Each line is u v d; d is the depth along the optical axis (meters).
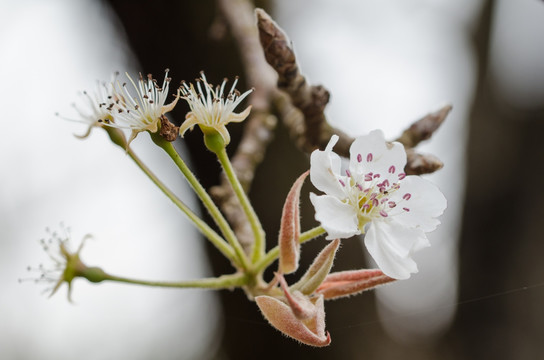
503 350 0.52
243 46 0.43
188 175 0.36
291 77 0.37
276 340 0.48
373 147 0.35
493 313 0.53
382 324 0.51
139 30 0.46
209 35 0.44
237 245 0.36
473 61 0.55
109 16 0.47
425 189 0.35
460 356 0.54
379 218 0.34
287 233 0.34
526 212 0.53
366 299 0.48
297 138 0.40
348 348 0.48
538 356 0.51
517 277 0.53
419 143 0.38
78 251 0.38
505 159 0.54
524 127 0.54
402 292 0.59
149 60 0.47
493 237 0.54
